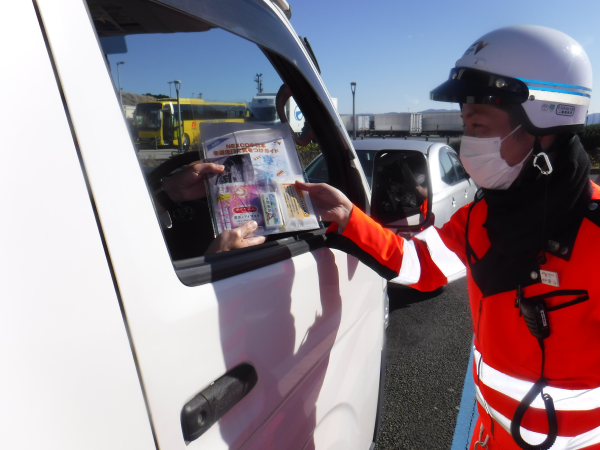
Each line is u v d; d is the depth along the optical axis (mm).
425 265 1210
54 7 601
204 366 738
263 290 926
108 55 897
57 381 516
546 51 884
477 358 1141
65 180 564
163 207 1194
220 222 1042
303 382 1096
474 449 1276
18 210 507
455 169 5152
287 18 1392
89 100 622
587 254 825
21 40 547
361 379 1533
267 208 1075
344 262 1350
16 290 492
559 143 914
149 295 659
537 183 858
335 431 1333
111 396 574
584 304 851
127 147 682
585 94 901
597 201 834
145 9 924
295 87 1391
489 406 1061
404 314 3977
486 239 1023
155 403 641
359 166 1617
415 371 3029
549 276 862
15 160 513
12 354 479
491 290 958
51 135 557
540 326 878
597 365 900
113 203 629
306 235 1282
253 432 875
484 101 901
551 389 925
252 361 870
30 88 544
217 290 807
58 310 527
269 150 1152
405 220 1357
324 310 1203
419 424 2502
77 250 561
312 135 1579
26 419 482
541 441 955
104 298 583
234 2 1063
